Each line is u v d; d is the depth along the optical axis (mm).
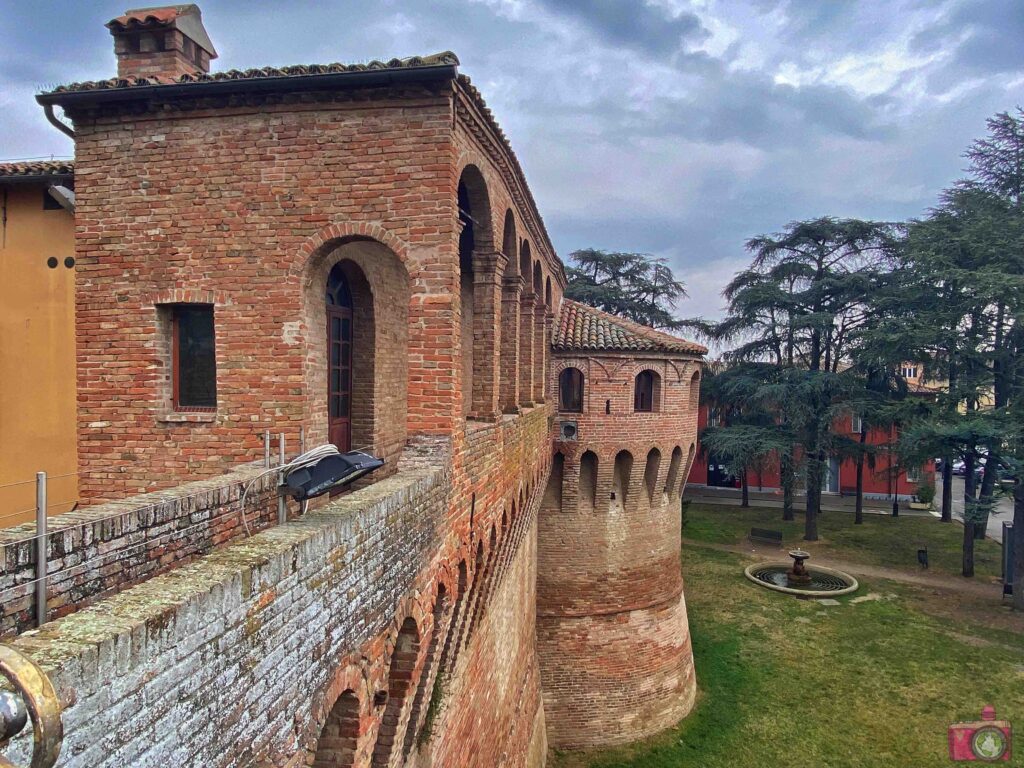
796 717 22625
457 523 8859
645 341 22359
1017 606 31094
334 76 8438
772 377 42875
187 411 9578
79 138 9383
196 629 3543
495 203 10953
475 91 9039
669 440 22734
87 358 9508
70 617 3188
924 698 23547
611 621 22234
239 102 8953
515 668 15711
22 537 4250
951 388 32844
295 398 9125
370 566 5832
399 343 12977
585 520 22141
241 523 6270
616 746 21641
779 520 47156
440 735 8852
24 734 2570
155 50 11219
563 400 22391
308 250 8977
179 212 9203
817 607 31547
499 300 11523
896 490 48344
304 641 4664
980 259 31953
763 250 44500
